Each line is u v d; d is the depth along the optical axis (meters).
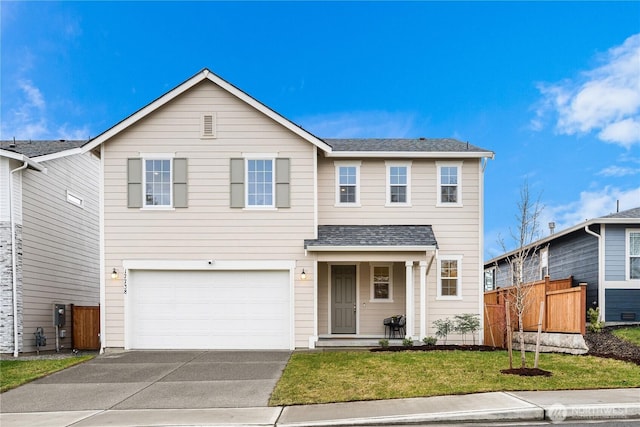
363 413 7.73
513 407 7.60
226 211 15.37
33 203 16.05
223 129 15.51
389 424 7.38
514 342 15.01
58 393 9.73
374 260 15.02
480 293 16.12
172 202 15.34
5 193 14.95
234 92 15.38
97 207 21.14
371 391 9.08
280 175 15.43
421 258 14.89
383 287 16.69
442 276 16.27
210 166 15.44
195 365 12.32
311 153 15.50
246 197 15.39
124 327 15.08
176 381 10.59
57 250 17.58
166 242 15.28
